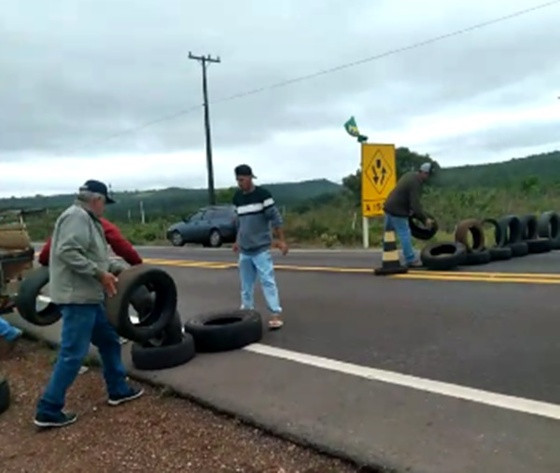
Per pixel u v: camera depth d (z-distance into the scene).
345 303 8.45
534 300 7.59
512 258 11.83
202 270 14.10
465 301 7.86
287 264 13.76
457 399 4.45
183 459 3.95
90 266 4.52
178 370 5.69
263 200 7.04
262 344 6.45
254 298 9.56
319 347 6.21
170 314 5.70
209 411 4.74
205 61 36.47
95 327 4.95
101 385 5.59
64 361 4.64
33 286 6.75
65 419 4.73
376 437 3.92
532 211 25.34
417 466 3.50
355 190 39.28
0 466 4.12
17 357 6.91
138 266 5.36
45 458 4.18
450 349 5.80
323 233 21.06
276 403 4.66
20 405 5.28
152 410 4.87
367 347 6.10
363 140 17.25
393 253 10.68
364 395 4.69
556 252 12.62
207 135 36.28
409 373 5.16
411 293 8.70
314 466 3.72
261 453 3.95
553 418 4.00
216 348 6.23
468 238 11.20
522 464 3.42
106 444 4.29
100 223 4.79
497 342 5.91
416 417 4.18
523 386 4.65
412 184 10.55
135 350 5.84
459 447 3.68
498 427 3.91
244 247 7.16
